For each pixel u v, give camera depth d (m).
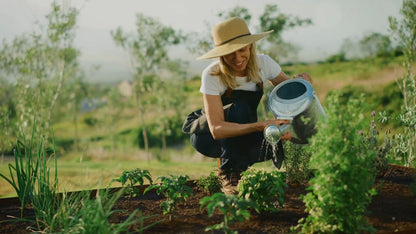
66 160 14.65
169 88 12.08
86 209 2.10
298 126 2.59
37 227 2.41
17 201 2.91
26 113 7.24
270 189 2.34
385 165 2.93
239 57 2.62
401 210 2.33
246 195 2.33
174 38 10.02
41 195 2.62
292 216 2.39
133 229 2.31
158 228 2.32
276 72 2.97
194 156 13.00
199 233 2.23
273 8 7.09
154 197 2.97
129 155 15.54
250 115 2.84
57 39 7.43
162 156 14.32
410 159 3.61
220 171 2.85
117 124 15.93
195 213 2.54
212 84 2.74
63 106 14.65
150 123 16.11
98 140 16.89
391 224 2.16
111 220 2.45
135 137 16.25
